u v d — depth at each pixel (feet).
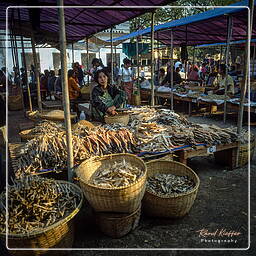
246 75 12.05
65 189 8.11
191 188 9.20
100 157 9.24
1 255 7.57
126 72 31.60
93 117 16.11
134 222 8.31
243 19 26.99
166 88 31.58
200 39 40.68
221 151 13.62
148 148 10.75
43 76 38.32
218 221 9.04
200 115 27.12
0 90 33.65
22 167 9.09
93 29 26.16
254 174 12.62
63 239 7.11
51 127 13.11
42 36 33.68
